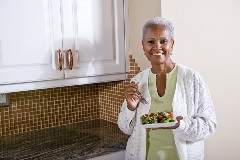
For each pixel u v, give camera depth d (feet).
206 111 4.53
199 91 4.59
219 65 6.93
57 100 7.18
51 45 5.74
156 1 5.96
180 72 4.72
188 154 4.63
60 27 5.79
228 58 7.02
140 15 6.31
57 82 5.89
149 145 4.84
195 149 4.68
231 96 7.23
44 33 5.65
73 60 5.98
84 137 6.37
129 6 6.61
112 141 6.06
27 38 5.49
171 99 4.70
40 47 5.63
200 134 4.36
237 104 7.34
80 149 5.66
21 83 5.52
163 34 4.62
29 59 5.54
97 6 6.17
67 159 5.18
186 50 6.43
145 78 4.98
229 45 6.98
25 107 6.79
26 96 6.77
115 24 6.46
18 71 5.44
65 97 7.28
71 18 5.89
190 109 4.58
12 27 5.33
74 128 7.07
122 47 6.58
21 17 5.40
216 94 7.04
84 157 5.28
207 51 6.71
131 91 4.79
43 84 5.75
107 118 7.56
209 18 6.61
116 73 6.56
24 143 6.10
